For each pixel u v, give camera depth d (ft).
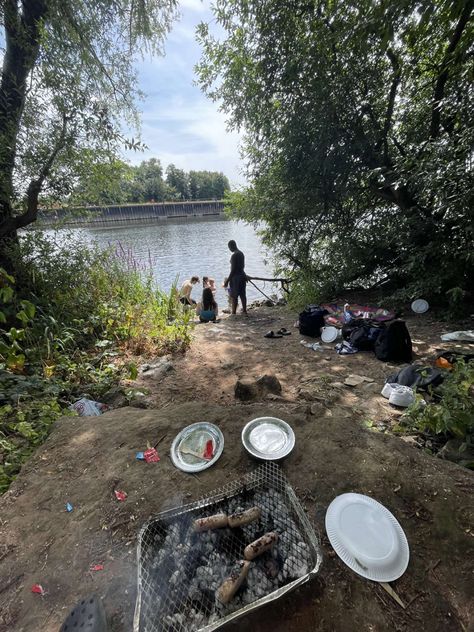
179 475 5.71
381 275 22.47
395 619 3.51
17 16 14.10
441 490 4.99
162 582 3.83
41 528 4.88
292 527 4.40
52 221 17.71
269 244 29.37
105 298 18.72
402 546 4.19
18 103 15.01
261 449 5.97
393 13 10.12
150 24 18.47
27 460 6.63
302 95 19.33
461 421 7.05
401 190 18.74
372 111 19.63
